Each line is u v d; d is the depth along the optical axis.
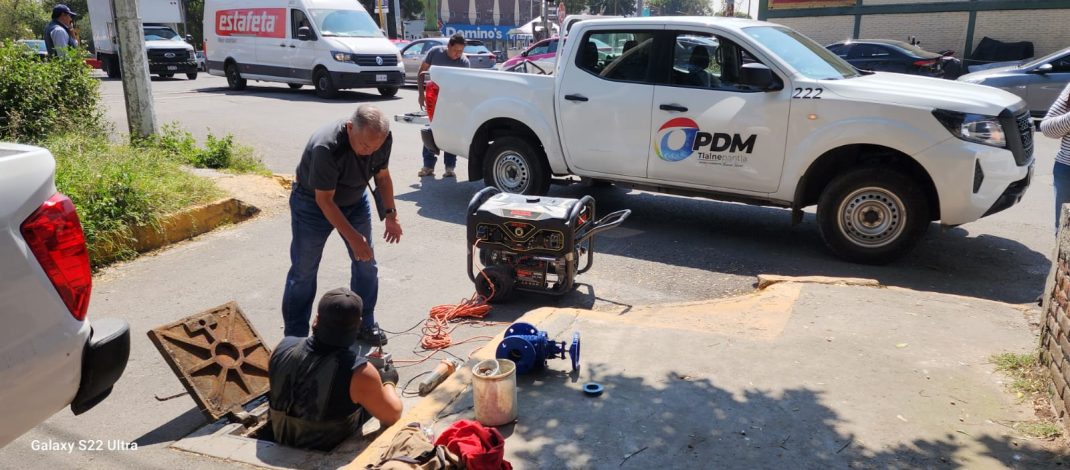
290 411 3.47
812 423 3.37
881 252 6.07
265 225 7.49
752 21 6.94
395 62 17.92
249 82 22.59
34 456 3.53
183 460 3.48
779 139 6.23
